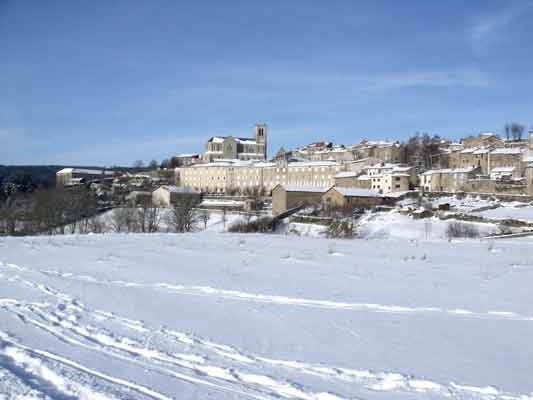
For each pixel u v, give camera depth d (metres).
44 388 8.46
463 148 183.25
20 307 14.34
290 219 93.25
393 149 191.38
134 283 18.62
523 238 54.50
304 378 9.35
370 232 78.31
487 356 10.90
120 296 16.19
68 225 81.88
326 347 11.34
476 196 110.19
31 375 9.12
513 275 22.05
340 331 12.64
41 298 15.59
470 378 9.55
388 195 115.62
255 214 111.38
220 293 17.12
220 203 137.38
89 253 27.48
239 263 24.47
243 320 13.54
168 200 135.50
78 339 11.43
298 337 12.05
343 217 91.44
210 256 26.92
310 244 34.81
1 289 17.06
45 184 168.12
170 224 86.25
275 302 15.86
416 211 92.88
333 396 8.46
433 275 21.86
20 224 81.75
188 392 8.48
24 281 18.59
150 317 13.59
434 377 9.56
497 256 29.53
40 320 12.96
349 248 32.81
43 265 22.88
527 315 14.58
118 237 38.38
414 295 17.27
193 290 17.59
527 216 84.00
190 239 36.84
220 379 9.19
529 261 27.30
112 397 8.09
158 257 26.12
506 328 13.18
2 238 36.91
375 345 11.55
